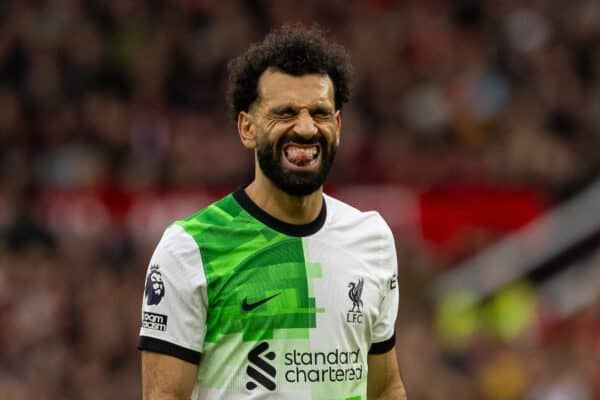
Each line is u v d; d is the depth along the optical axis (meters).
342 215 17.42
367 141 52.72
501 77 56.81
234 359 16.61
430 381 42.75
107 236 48.69
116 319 45.28
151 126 53.12
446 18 59.00
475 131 54.66
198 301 16.61
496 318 47.56
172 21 57.16
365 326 17.17
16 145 52.72
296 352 16.64
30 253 47.16
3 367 44.19
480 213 50.38
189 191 49.84
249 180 50.34
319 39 16.94
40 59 55.38
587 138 54.69
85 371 43.78
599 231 50.69
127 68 55.69
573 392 43.03
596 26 58.44
